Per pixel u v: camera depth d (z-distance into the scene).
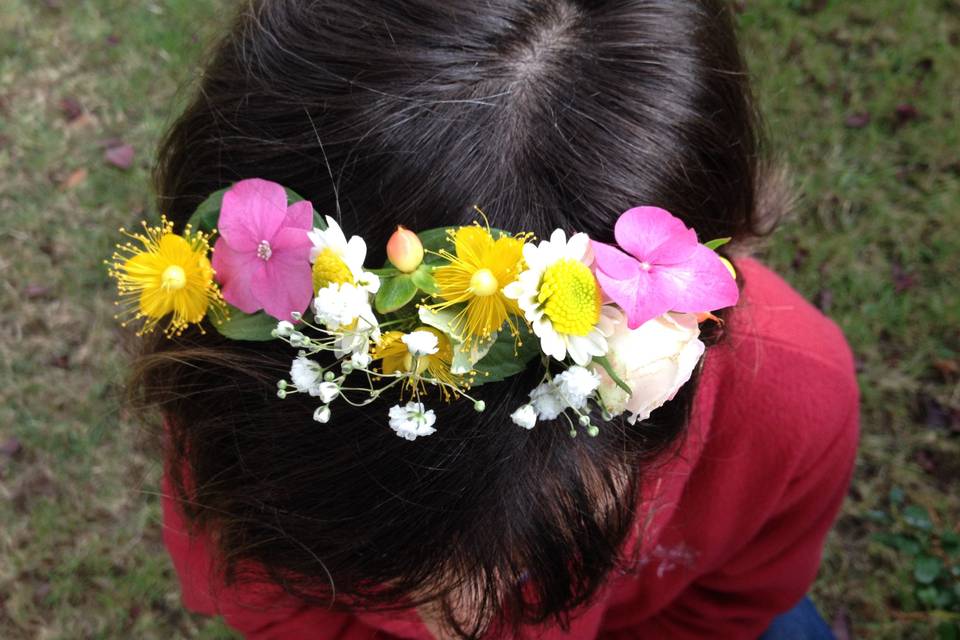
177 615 1.81
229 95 0.66
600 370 0.56
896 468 1.82
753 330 0.98
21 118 2.24
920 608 1.72
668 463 0.81
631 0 0.65
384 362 0.57
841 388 1.05
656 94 0.62
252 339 0.61
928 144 2.08
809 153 2.09
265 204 0.57
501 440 0.61
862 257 2.00
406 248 0.53
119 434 1.92
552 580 0.69
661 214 0.54
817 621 1.54
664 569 1.19
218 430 0.69
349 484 0.64
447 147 0.57
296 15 0.65
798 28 2.21
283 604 1.08
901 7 2.22
